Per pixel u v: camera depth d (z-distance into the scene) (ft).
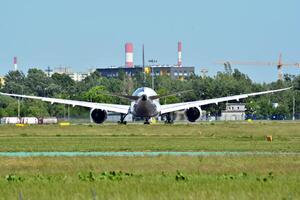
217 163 514.27
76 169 488.44
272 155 569.64
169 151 627.05
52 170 484.33
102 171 476.13
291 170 474.90
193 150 635.66
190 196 363.76
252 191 377.30
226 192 374.43
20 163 522.06
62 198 360.69
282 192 373.81
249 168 486.79
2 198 362.94
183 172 467.11
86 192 376.48
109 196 364.58
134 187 391.86
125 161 529.04
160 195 366.22
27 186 399.65
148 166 501.15
